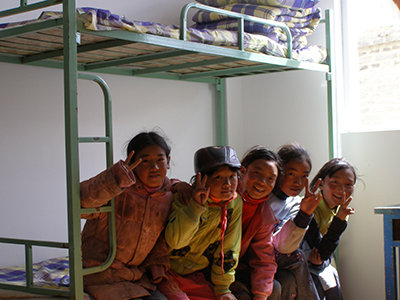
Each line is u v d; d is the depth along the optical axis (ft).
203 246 7.35
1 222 8.70
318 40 11.92
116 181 5.79
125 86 10.85
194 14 12.55
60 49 8.00
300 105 12.40
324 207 9.27
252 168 7.75
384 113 11.51
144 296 6.75
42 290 6.14
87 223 6.99
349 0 11.82
